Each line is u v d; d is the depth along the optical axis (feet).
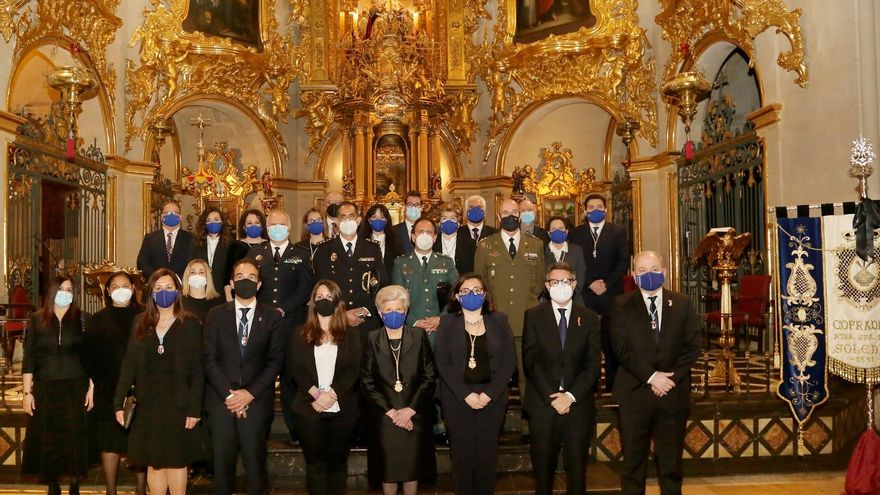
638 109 42.70
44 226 39.01
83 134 39.47
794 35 28.30
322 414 17.52
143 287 24.59
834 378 24.95
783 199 29.45
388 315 17.56
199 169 47.78
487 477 17.69
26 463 19.07
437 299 20.97
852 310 20.99
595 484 20.53
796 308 21.86
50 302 19.15
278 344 17.99
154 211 44.57
